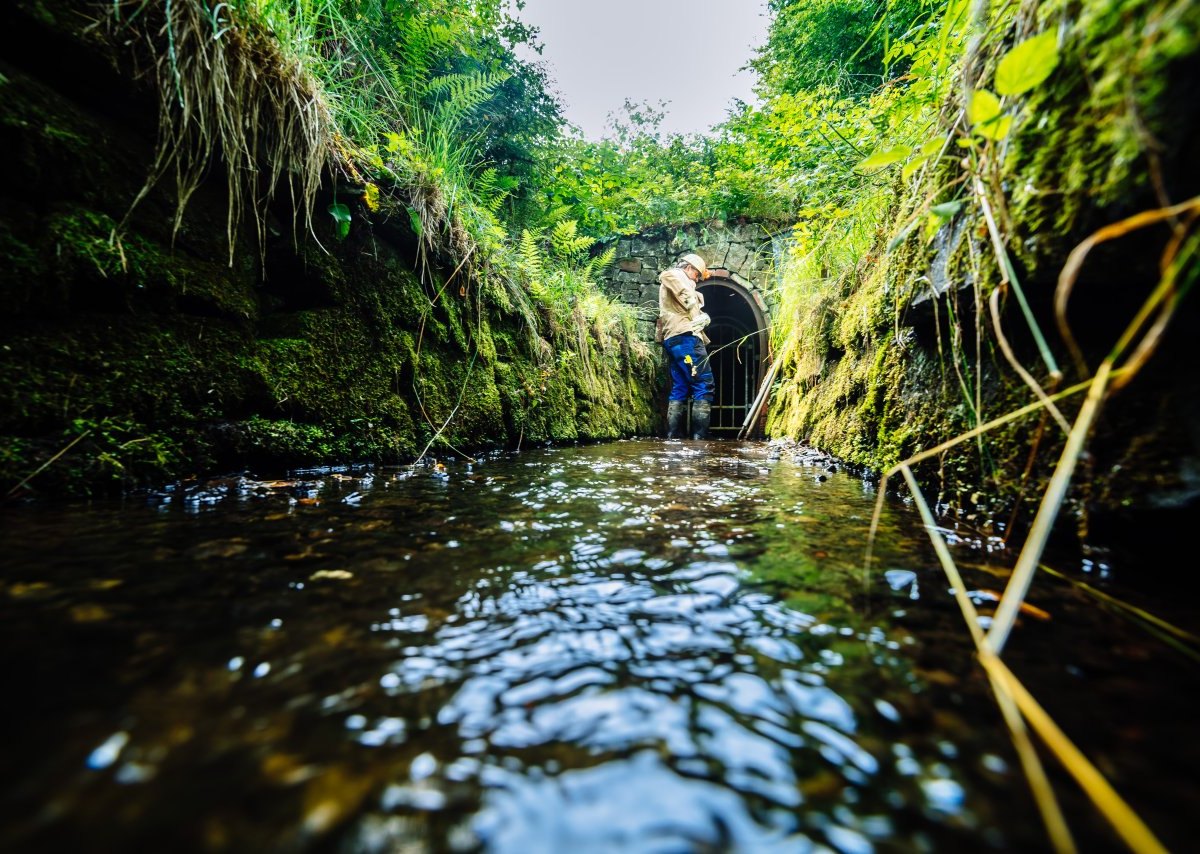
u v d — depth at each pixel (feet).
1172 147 2.15
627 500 5.40
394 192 8.16
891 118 7.77
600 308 19.74
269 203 6.24
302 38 6.25
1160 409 2.71
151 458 4.70
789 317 16.31
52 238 4.11
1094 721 1.58
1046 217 2.95
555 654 1.98
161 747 1.35
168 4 4.55
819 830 1.19
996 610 2.44
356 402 7.24
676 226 26.02
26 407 3.96
